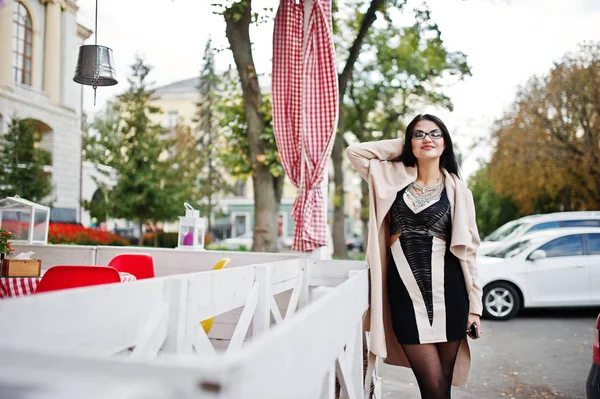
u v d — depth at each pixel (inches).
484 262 400.5
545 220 461.4
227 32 389.4
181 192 874.1
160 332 73.3
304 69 192.7
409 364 131.3
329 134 190.2
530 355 277.4
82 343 57.8
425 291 120.3
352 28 581.3
